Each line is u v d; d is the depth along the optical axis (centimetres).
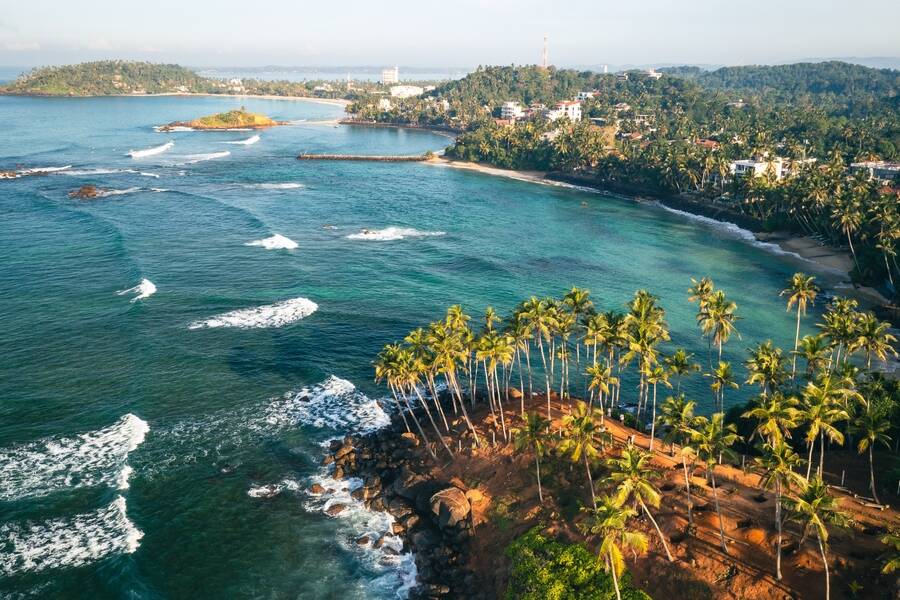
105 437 7488
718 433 5222
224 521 6400
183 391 8562
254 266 13488
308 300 11719
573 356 10344
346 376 9238
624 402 8975
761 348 6881
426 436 7819
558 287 13150
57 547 5900
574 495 6181
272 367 9325
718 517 5547
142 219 16738
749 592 4838
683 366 7000
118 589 5475
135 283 11981
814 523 4456
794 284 8812
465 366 9512
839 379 5909
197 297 11594
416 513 6631
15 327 10012
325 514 6606
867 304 12344
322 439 7812
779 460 4650
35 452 7162
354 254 14812
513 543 5797
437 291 12675
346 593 5681
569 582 5203
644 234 17550
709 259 15325
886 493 6050
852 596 4653
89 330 10044
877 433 5791
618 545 5453
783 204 17262
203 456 7331
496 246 16050
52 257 13238
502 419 7425
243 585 5694
